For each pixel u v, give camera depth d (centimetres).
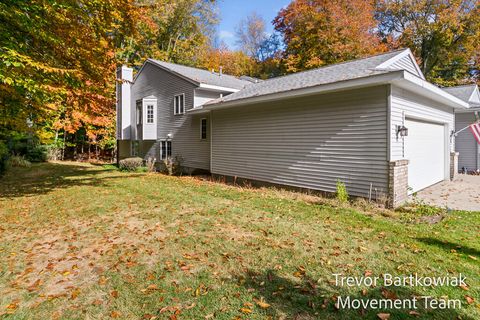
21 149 1838
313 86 698
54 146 1962
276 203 658
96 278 313
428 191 816
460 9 1908
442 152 1020
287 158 832
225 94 1392
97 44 811
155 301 267
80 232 464
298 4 1980
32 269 335
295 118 803
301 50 2053
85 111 921
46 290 290
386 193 614
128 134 1758
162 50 2455
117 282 303
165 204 646
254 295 273
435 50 2086
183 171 1368
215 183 1008
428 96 798
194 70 1591
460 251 368
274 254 363
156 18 2200
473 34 1938
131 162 1447
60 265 345
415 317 236
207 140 1250
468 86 1376
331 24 1847
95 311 254
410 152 738
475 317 235
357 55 1834
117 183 989
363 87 644
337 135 704
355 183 671
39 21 647
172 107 1451
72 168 1548
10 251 390
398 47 2023
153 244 404
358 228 465
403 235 430
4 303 268
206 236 432
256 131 930
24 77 615
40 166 1633
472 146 1239
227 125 1050
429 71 2177
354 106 666
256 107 927
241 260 347
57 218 547
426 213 557
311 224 489
